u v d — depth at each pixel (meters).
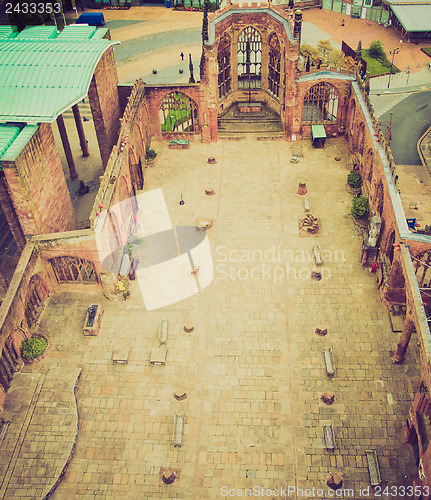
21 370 48.59
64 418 44.72
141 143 69.88
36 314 52.69
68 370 48.28
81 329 51.78
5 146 50.09
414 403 40.97
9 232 65.25
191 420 44.81
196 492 40.66
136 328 51.78
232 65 78.62
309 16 121.88
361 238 59.91
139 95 70.31
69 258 52.66
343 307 52.91
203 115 73.06
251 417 44.84
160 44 110.31
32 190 51.50
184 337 50.88
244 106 80.19
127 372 48.34
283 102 75.81
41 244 51.38
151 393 46.75
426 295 48.56
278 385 46.91
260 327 51.50
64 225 60.09
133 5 127.44
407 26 105.69
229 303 53.75
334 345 49.69
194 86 71.00
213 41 68.62
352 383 46.78
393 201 50.53
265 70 79.00
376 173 57.06
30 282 50.97
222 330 51.38
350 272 56.22
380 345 49.50
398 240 47.94
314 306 53.16
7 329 45.62
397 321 50.97
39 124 53.75
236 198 66.00
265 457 42.41
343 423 44.12
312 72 70.88
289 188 67.12
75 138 84.38
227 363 48.72
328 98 74.69
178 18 120.94
